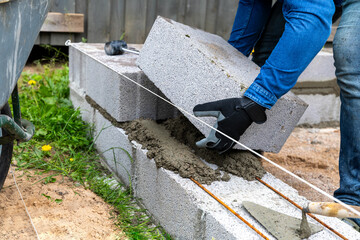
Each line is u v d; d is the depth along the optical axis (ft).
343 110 7.19
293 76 6.29
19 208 7.00
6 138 5.90
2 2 4.51
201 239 6.24
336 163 10.94
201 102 7.27
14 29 5.08
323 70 13.50
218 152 7.13
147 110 9.07
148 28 15.80
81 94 10.72
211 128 6.68
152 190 7.57
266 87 6.27
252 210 6.02
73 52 11.16
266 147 7.52
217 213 6.00
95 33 15.28
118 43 10.18
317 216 6.23
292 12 6.34
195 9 16.03
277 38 8.91
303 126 13.89
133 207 7.84
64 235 6.50
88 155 9.57
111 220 7.19
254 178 7.18
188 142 8.12
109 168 9.36
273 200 6.54
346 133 7.22
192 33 8.33
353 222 6.86
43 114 10.43
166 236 7.11
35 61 14.94
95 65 9.66
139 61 8.50
